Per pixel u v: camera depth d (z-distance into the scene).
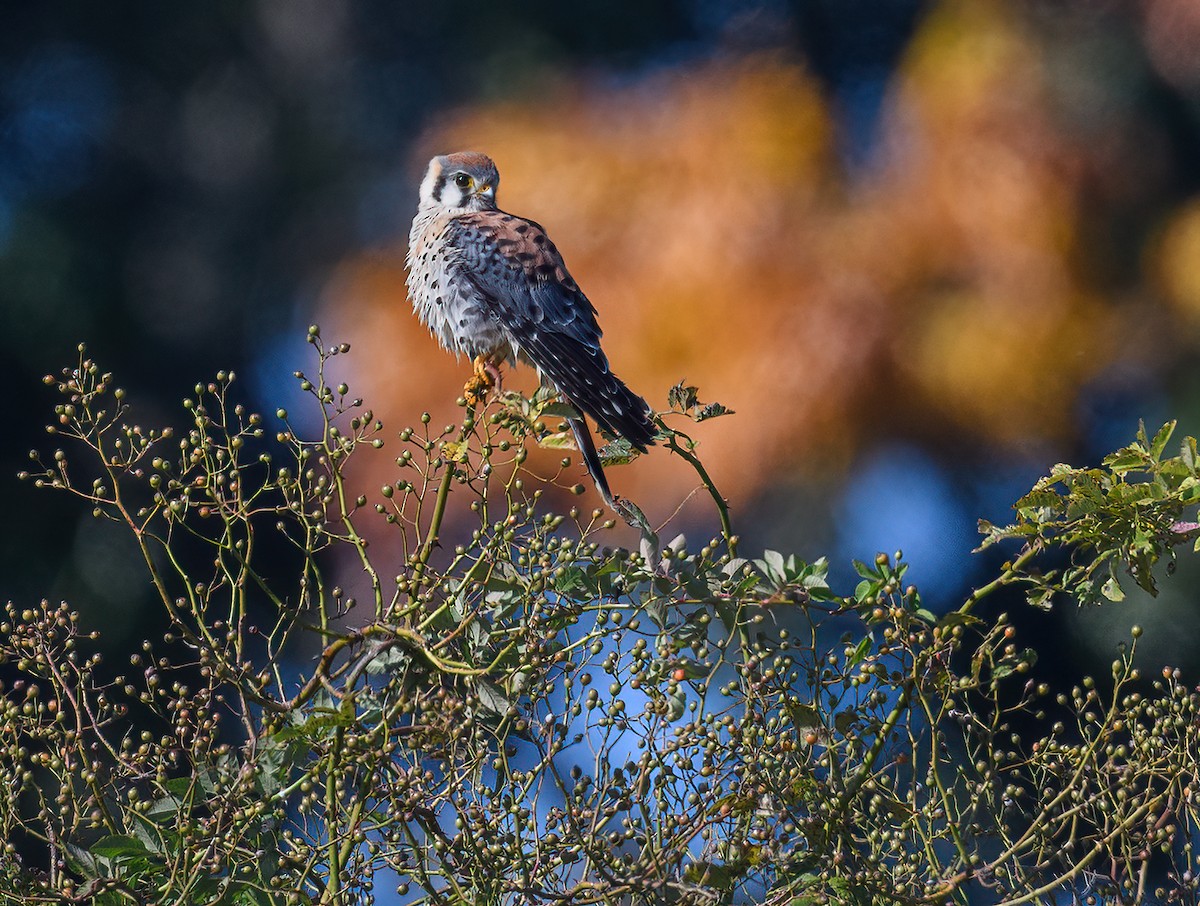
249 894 4.11
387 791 3.89
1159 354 13.44
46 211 16.62
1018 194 13.18
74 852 3.90
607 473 12.30
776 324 12.73
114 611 13.97
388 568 12.27
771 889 3.95
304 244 17.09
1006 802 4.18
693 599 4.04
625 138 13.55
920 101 13.72
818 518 12.85
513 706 3.91
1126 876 3.98
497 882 3.81
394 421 12.99
